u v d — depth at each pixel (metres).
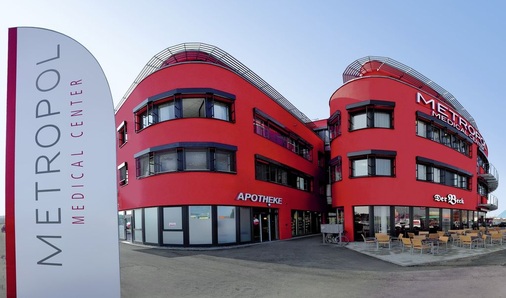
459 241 18.05
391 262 12.65
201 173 18.30
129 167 22.58
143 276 9.83
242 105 20.95
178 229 18.16
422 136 22.75
